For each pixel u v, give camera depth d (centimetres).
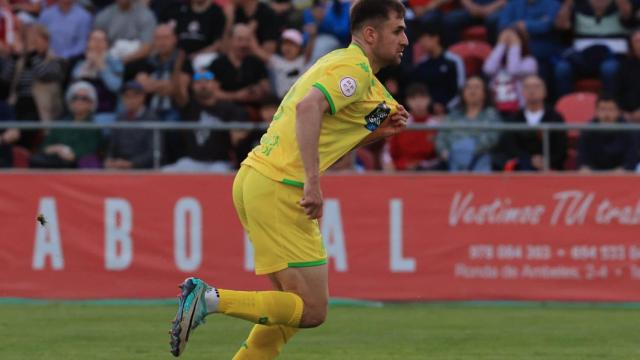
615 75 4297
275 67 4416
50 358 2297
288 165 1658
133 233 3466
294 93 1678
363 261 3466
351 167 3666
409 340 2630
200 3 4647
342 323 2978
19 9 4981
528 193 3459
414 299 3456
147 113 4084
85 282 3456
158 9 4712
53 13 4644
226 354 2375
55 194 3462
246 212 1698
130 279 3456
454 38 4700
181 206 3469
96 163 3609
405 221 3469
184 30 4622
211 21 4631
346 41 4550
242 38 4297
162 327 2858
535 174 3456
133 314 3159
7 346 2481
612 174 3456
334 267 3469
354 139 1698
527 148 3562
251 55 4325
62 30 4612
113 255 3459
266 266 1684
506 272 3456
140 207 3466
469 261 3456
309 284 1675
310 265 1672
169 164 3600
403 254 3466
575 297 3441
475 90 4012
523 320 3061
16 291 3450
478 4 4738
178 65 4366
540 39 4541
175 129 3600
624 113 4275
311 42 4509
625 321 3044
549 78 4462
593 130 3544
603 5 4528
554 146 3556
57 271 3453
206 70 4328
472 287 3453
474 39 4681
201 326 2895
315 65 1673
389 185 3472
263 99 4006
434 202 3475
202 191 3472
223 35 4641
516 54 4356
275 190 1658
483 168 3578
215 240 3462
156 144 3597
